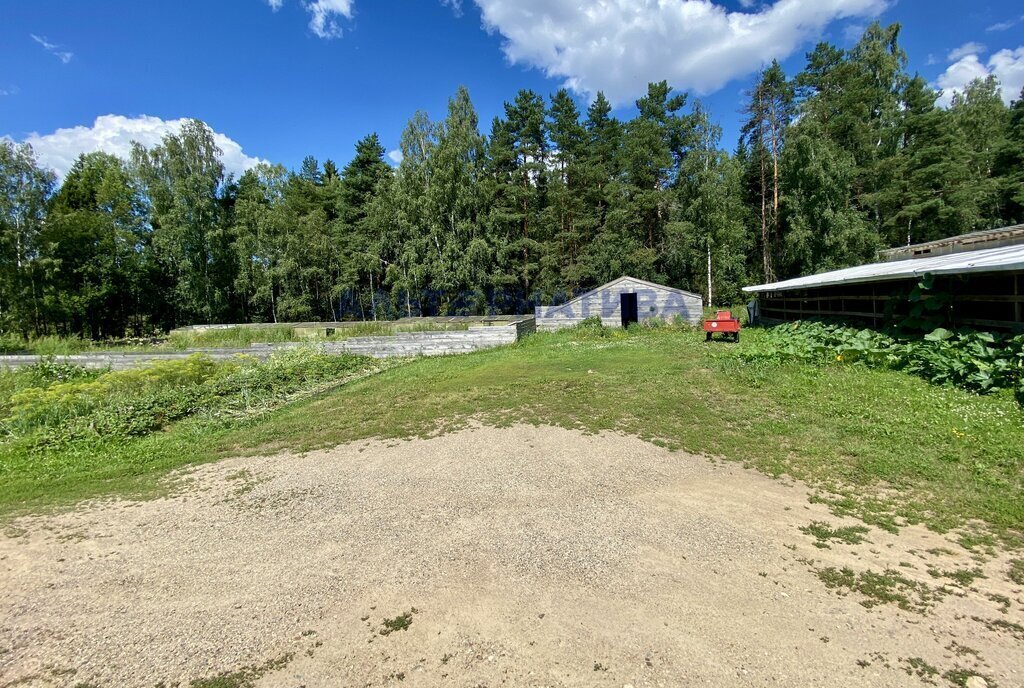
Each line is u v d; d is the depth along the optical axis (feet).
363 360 51.29
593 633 9.77
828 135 100.94
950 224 97.71
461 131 100.22
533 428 23.59
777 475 17.12
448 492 16.99
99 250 104.68
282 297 123.34
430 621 10.39
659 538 13.28
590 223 102.06
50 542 15.03
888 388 26.14
